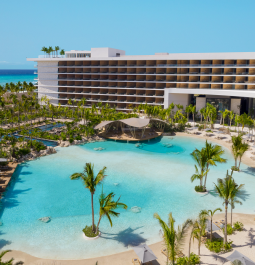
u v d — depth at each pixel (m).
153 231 23.14
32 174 35.34
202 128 62.06
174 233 16.31
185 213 26.02
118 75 87.50
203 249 20.48
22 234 22.59
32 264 18.92
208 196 29.48
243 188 31.30
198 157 30.38
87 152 45.34
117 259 19.53
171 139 54.97
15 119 67.38
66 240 21.86
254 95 57.22
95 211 26.55
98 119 62.00
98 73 88.00
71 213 26.12
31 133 54.09
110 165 39.06
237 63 74.19
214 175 35.44
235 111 70.94
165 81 81.06
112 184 32.59
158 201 28.44
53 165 38.66
